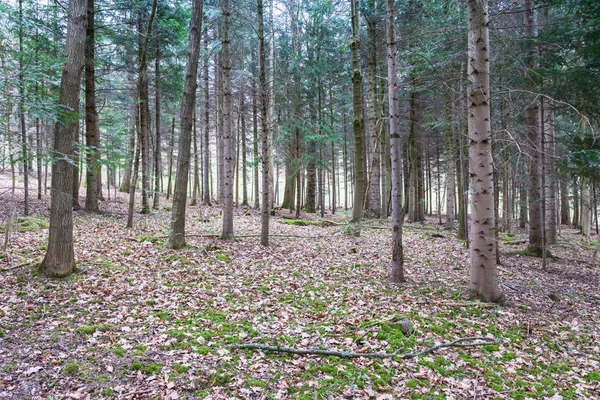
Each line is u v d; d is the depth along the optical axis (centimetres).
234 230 1236
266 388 349
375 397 343
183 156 881
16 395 309
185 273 696
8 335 404
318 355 415
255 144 1991
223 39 1002
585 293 704
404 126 1923
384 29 1377
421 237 1315
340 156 3409
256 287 649
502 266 893
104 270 656
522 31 852
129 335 429
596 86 775
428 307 575
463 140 1162
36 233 899
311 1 1561
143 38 1405
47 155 552
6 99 505
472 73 575
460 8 812
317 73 1712
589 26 746
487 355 432
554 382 384
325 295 623
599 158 706
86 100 1259
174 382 344
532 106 847
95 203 1305
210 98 2212
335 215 2156
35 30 995
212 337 441
